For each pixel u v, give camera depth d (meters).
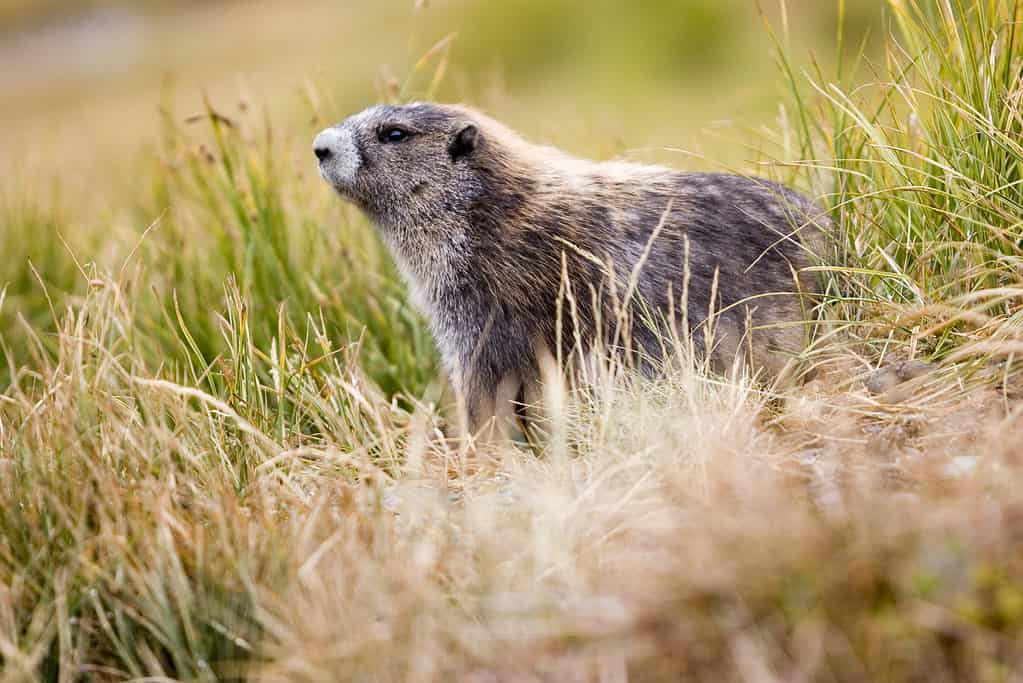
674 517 7.66
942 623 6.02
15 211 17.28
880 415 9.46
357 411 10.98
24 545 8.51
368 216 13.42
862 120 11.59
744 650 6.20
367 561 7.64
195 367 13.23
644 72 36.69
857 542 6.35
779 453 9.02
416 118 12.91
